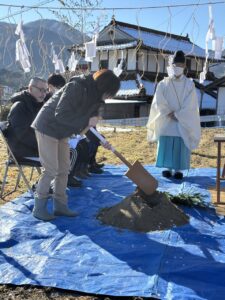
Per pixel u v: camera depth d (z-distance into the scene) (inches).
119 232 178.7
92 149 280.4
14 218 193.5
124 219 187.5
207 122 1136.8
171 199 216.4
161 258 151.7
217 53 299.4
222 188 255.3
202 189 252.2
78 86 174.2
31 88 225.9
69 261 150.9
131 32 1210.6
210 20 292.5
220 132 537.0
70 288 133.3
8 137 224.4
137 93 1131.3
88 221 192.5
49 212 202.5
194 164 345.1
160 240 170.1
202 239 172.7
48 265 147.8
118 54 1192.8
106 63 1198.3
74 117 176.6
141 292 129.7
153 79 1205.1
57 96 186.5
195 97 274.1
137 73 1165.7
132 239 170.9
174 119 272.4
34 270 144.6
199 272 141.6
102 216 198.7
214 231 182.5
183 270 142.5
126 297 128.6
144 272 142.8
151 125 281.3
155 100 277.1
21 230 178.4
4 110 425.4
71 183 250.1
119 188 252.5
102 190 246.4
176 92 272.2
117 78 177.5
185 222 192.2
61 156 194.7
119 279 138.2
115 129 573.9
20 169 227.9
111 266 147.0
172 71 274.8
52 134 183.3
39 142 188.1
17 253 157.9
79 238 171.0
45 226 184.7
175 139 273.9
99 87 175.8
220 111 1234.0
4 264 148.9
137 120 1047.6
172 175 288.4
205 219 198.7
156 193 195.6
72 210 207.5
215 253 158.1
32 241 168.9
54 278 139.1
